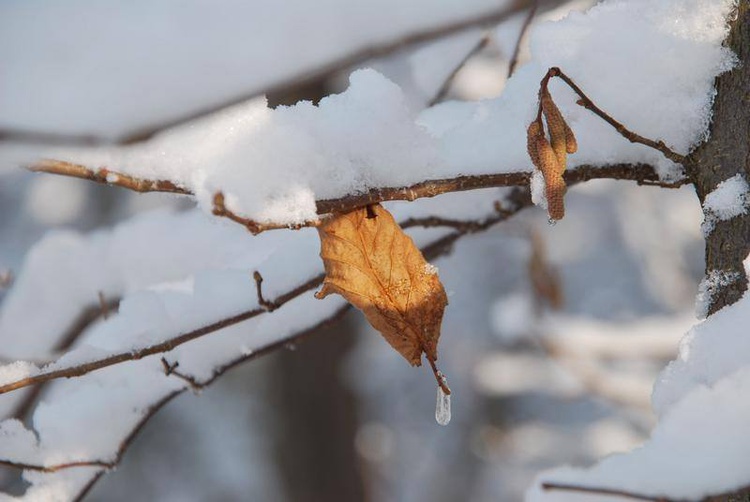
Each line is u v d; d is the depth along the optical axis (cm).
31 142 105
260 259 130
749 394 108
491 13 111
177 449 567
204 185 110
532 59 117
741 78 114
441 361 609
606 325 250
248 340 126
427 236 127
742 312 111
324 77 109
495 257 560
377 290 113
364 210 113
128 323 123
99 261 144
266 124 111
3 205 505
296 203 110
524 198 126
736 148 114
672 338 244
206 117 108
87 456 125
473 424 621
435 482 646
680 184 117
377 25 109
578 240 505
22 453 125
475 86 200
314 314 126
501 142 115
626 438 373
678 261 396
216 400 564
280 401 346
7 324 145
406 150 113
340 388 344
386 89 114
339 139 112
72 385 128
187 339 120
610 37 116
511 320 249
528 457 573
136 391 126
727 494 107
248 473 556
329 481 341
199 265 141
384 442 599
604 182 376
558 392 329
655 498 106
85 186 475
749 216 113
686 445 108
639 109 116
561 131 111
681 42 115
